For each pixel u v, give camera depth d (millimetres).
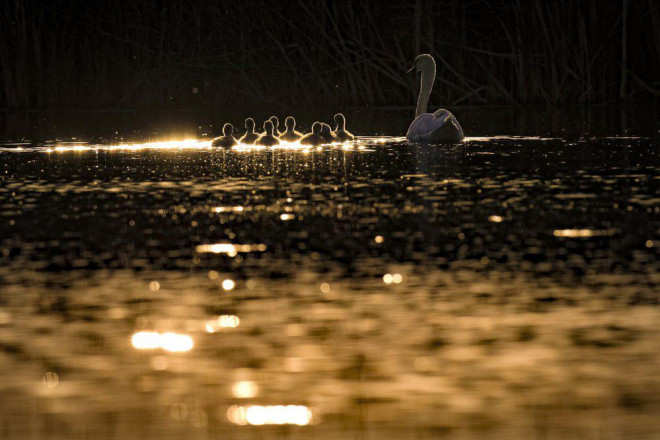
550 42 129625
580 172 48562
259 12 133750
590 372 18625
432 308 23078
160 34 135625
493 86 130875
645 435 16016
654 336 20672
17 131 86938
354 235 32594
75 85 135125
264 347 20406
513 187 43375
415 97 131750
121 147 68312
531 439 15977
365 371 18922
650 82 132875
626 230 32625
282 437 16281
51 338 21141
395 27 132875
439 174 48625
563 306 23125
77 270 27656
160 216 36906
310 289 25125
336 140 70812
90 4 133250
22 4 130750
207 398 17859
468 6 132500
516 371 18797
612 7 129875
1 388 18344
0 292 25078
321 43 132250
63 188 44969
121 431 16516
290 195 42156
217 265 28203
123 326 21984
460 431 16344
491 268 27312
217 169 52781
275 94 136000
